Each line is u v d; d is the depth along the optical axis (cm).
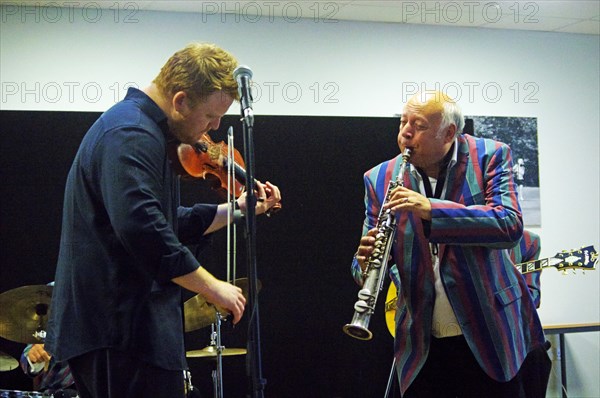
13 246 454
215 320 372
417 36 529
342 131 497
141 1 463
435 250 232
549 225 551
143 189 170
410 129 228
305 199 491
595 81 568
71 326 177
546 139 554
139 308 176
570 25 543
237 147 473
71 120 459
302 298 488
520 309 238
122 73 473
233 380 479
